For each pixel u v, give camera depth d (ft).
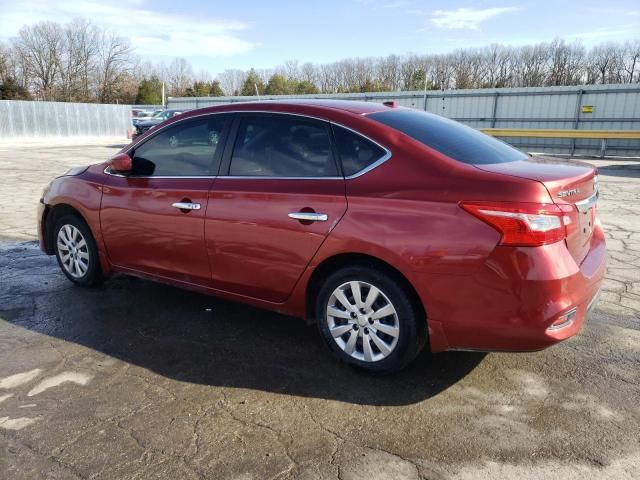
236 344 11.92
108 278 15.26
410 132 10.23
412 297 9.58
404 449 8.20
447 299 9.03
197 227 11.84
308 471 7.72
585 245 10.14
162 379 10.37
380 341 10.05
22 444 8.31
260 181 11.05
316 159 10.54
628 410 9.22
